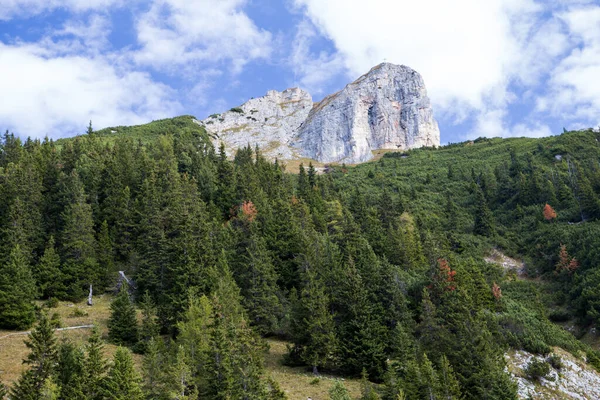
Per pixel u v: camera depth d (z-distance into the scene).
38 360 33.25
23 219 65.12
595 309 68.44
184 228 58.22
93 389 32.03
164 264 57.19
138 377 32.22
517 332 52.97
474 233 102.12
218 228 70.06
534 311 64.69
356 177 149.00
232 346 35.03
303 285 57.22
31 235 65.44
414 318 53.72
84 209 67.75
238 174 92.31
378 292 53.09
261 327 53.38
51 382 30.44
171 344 41.44
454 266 57.19
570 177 112.75
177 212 65.50
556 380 47.31
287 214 70.94
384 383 42.41
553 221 99.19
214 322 39.31
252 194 84.94
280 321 54.81
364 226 80.31
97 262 65.38
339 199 96.94
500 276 82.50
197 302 45.16
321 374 46.72
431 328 46.53
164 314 50.69
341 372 47.59
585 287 72.94
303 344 48.19
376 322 48.28
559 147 132.62
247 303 53.66
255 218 72.19
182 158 101.31
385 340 47.97
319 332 47.16
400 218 91.81
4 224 65.31
